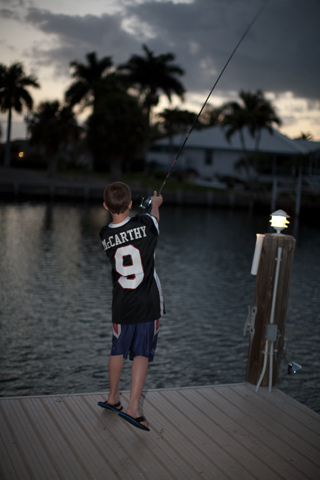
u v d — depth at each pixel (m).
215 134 51.34
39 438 3.08
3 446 2.97
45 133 43.62
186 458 2.95
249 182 45.25
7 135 50.75
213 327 11.20
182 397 3.81
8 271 15.95
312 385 8.58
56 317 11.37
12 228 25.33
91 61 48.62
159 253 20.80
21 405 3.51
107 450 2.98
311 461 3.00
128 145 41.94
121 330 3.20
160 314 3.23
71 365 8.74
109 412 3.46
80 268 16.89
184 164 50.66
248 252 22.05
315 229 35.25
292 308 13.36
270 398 3.85
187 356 9.46
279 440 3.23
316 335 11.11
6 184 39.72
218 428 3.34
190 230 28.72
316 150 45.03
